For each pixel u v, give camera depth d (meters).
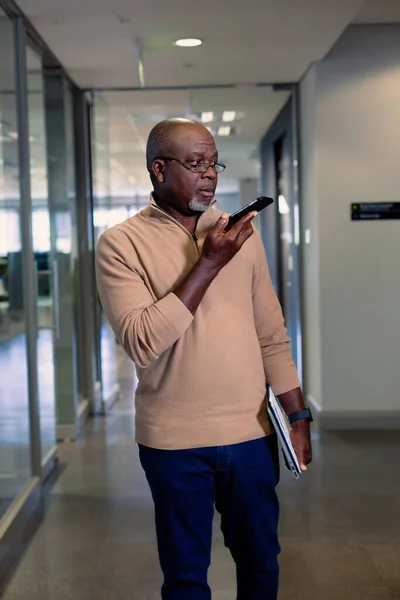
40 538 3.23
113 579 2.78
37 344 4.03
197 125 1.69
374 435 4.93
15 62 3.73
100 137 6.09
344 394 5.09
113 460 4.53
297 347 5.77
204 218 1.75
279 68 5.10
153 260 1.68
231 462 1.68
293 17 3.84
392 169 4.96
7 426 3.27
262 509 1.74
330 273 5.03
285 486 3.90
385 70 4.91
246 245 1.76
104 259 1.69
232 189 6.42
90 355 5.93
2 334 3.20
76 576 2.82
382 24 4.88
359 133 4.95
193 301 1.58
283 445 1.67
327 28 4.07
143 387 1.72
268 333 1.85
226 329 1.69
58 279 5.07
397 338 5.06
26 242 3.81
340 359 5.07
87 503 3.71
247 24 3.96
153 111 6.34
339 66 4.91
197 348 1.66
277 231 6.57
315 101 4.95
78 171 5.82
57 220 5.20
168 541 1.70
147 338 1.56
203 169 1.67
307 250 5.45
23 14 3.70
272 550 1.77
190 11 3.70
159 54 4.61
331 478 4.02
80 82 5.46
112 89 5.68
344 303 5.05
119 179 11.12
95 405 5.98
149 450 1.71
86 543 3.16
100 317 6.05
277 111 5.89
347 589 2.65
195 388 1.66
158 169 1.70
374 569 2.83
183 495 1.67
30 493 3.56
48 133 5.19
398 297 5.04
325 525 3.31
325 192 4.99
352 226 5.00
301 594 2.62
